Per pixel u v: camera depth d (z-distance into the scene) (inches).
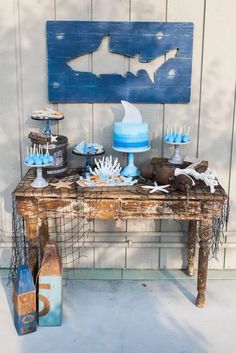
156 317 92.4
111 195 86.4
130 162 97.3
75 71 98.4
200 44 98.3
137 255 108.7
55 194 86.4
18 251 98.7
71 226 107.1
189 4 96.5
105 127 102.1
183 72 98.7
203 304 95.3
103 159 98.9
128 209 87.4
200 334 87.6
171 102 100.4
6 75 99.7
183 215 87.7
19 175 104.6
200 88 100.4
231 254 108.4
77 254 108.3
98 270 108.5
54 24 96.0
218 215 87.8
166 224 107.5
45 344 84.7
